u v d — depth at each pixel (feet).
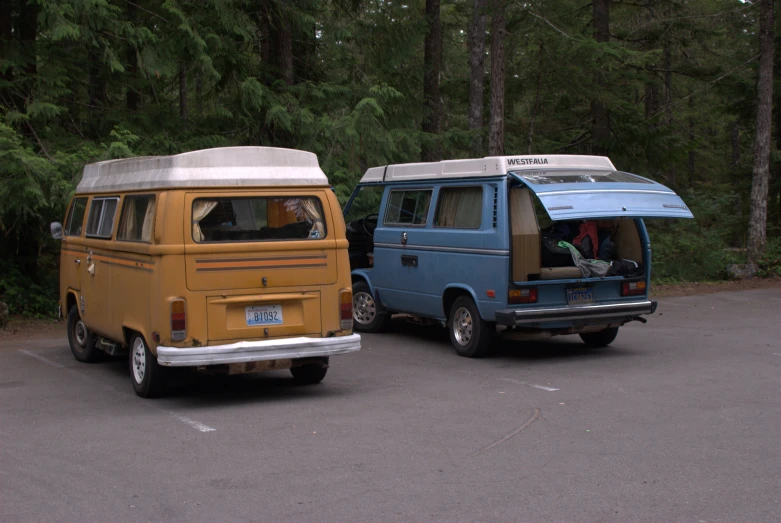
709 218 77.20
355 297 41.34
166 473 18.61
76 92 48.39
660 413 23.68
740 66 71.20
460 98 74.33
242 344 24.86
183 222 24.61
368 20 61.00
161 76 48.19
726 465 18.71
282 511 16.12
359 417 23.73
